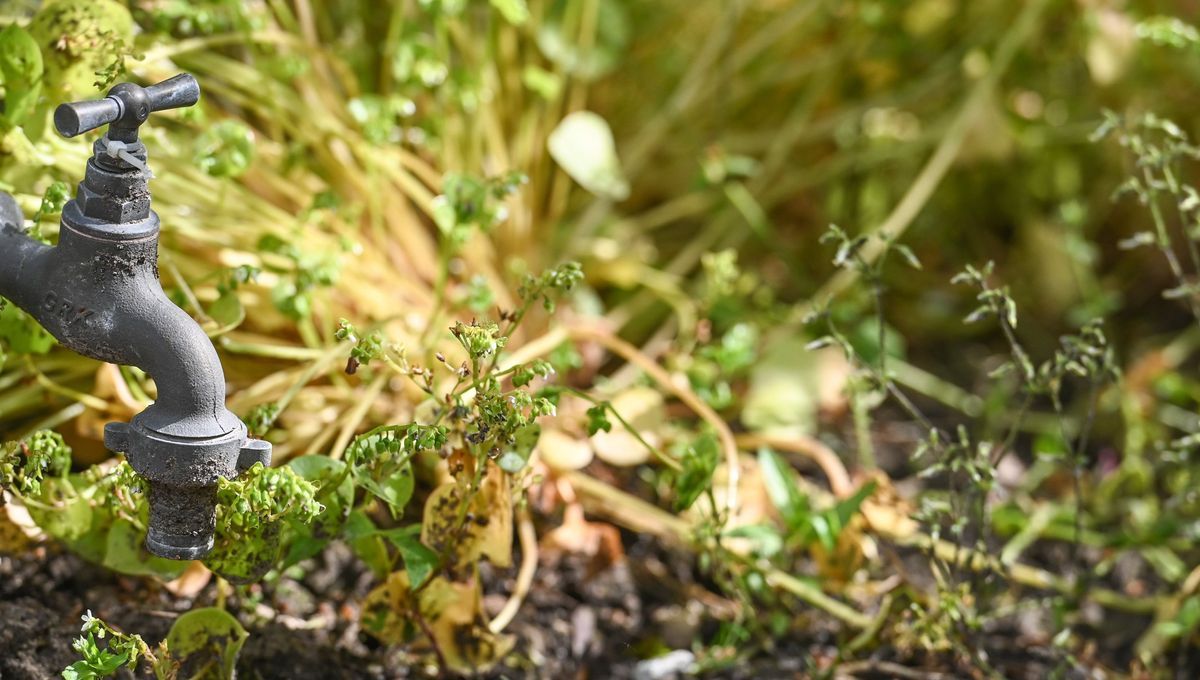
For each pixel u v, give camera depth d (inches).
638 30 57.9
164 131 42.4
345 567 42.7
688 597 44.6
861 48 59.1
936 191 60.3
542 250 51.6
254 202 44.6
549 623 43.2
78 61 39.2
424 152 49.8
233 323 40.3
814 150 61.4
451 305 45.8
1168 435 52.4
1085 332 40.2
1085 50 55.9
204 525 35.1
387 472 37.8
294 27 47.3
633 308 51.8
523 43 53.6
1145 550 46.0
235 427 34.7
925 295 59.6
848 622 43.0
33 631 38.8
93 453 41.9
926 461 50.4
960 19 59.7
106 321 34.1
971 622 41.0
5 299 35.9
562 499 44.4
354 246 43.1
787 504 42.4
